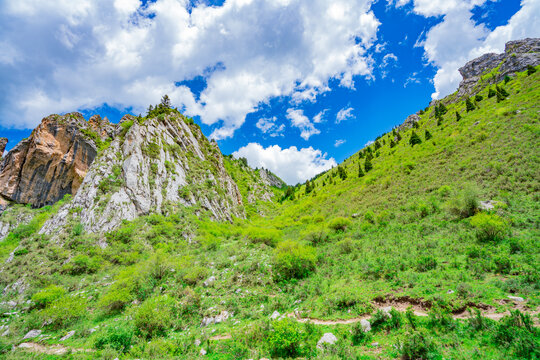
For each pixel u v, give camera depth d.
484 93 62.72
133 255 23.86
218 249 26.78
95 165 37.62
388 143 81.19
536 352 4.58
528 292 7.18
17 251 25.48
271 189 153.62
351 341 6.93
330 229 25.19
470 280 8.77
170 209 37.06
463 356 5.11
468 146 32.38
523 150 22.95
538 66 55.25
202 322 10.66
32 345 10.73
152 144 44.91
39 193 68.12
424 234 16.27
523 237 11.38
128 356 8.24
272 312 10.54
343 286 11.10
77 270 21.39
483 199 17.91
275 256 15.93
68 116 78.12
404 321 7.06
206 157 69.94
